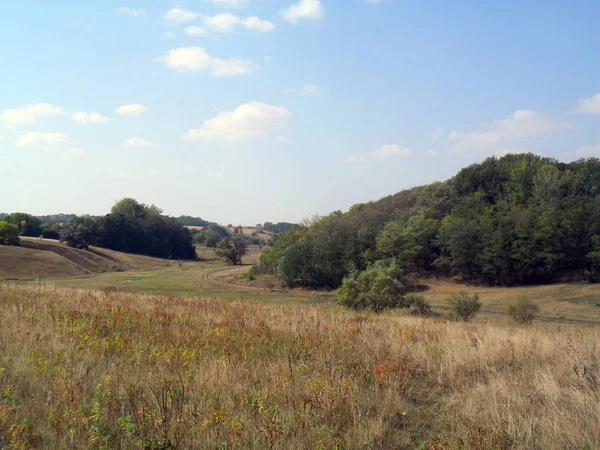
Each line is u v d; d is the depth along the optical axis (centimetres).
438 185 8081
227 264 11131
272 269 7381
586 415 526
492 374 721
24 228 10706
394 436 504
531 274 5703
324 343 899
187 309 1419
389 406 568
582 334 1096
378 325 1273
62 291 1684
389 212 7800
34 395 557
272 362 767
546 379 646
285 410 545
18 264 6981
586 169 7144
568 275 5562
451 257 6162
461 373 730
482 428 491
